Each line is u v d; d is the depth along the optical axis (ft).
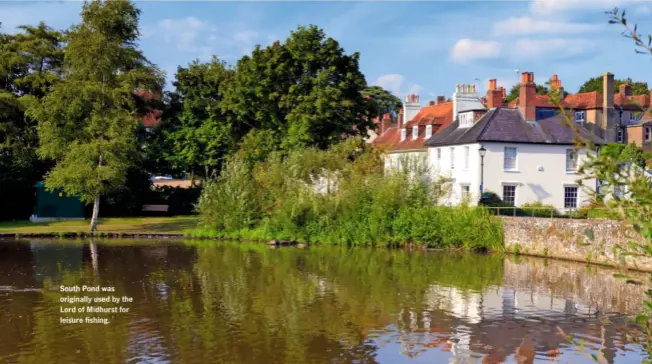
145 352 50.52
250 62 157.58
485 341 54.49
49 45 175.94
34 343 52.90
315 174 134.41
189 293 73.72
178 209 187.52
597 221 99.25
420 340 54.65
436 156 173.47
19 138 169.37
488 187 149.89
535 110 157.48
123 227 155.22
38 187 166.61
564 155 153.89
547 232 108.06
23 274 86.07
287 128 153.99
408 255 111.86
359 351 51.31
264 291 75.36
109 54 145.18
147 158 177.99
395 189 126.52
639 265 86.63
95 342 53.11
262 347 52.06
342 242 128.26
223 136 173.99
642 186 17.90
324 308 66.39
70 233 139.95
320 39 157.17
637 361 48.91
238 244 128.88
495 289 77.36
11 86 173.88
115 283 79.77
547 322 60.90
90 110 142.51
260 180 139.64
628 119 181.37
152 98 183.01
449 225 120.26
